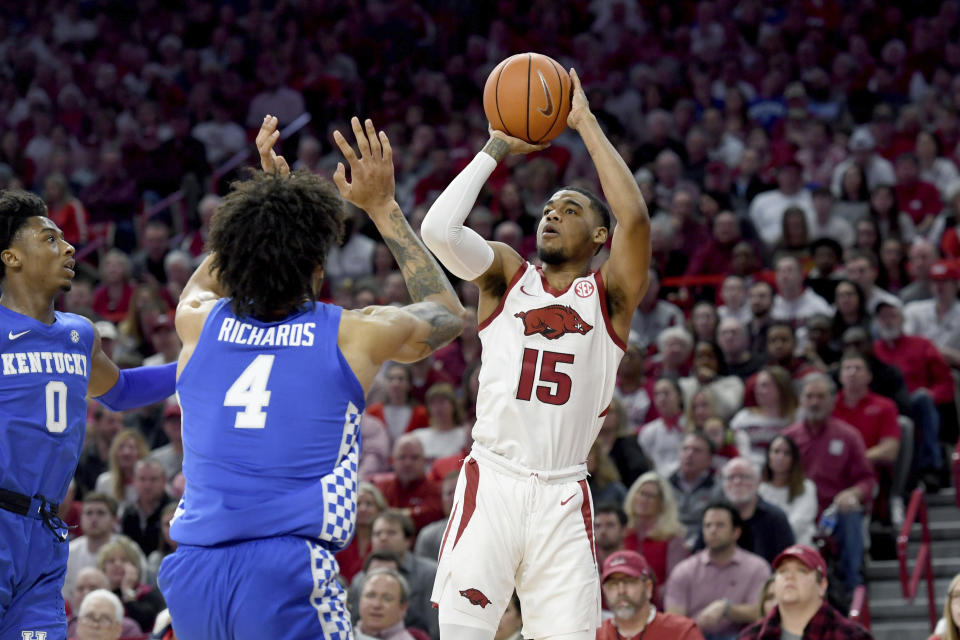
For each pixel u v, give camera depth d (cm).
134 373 692
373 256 1955
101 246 2181
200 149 2380
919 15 2688
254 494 525
